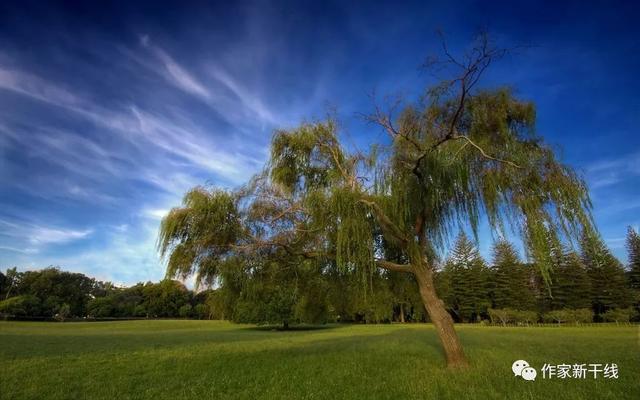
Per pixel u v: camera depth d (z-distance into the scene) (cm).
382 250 1656
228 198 1431
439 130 1464
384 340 3023
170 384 1373
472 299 8206
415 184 1323
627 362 1631
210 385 1336
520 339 2972
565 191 1220
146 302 11819
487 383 1222
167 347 2978
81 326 7131
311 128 1616
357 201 1353
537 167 1266
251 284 1612
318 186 1581
